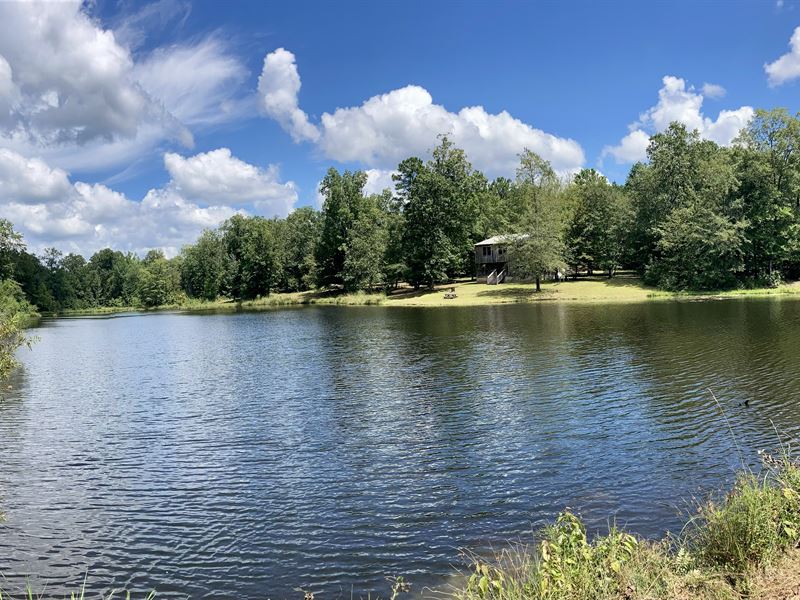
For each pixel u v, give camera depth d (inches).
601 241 2935.5
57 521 446.6
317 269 3878.0
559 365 969.5
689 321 1471.5
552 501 434.3
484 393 799.7
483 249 3356.3
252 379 1023.6
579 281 2935.5
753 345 1041.5
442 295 2952.8
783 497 293.9
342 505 452.1
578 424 629.9
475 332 1504.7
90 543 409.1
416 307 2632.9
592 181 3058.6
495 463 524.7
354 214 3747.5
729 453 513.0
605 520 394.0
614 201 2987.2
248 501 471.2
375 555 370.0
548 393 778.2
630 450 537.6
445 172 3435.0
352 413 734.5
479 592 248.4
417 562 358.0
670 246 2522.1
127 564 378.3
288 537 403.2
